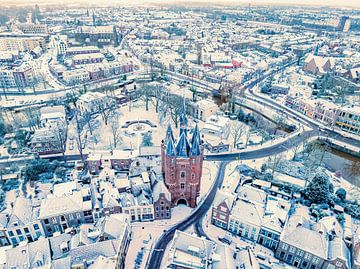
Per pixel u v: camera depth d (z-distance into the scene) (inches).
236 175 5187.0
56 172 5516.7
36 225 3981.3
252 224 3998.5
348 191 5260.8
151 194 4581.7
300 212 4471.0
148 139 6717.5
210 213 4665.4
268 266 3641.7
